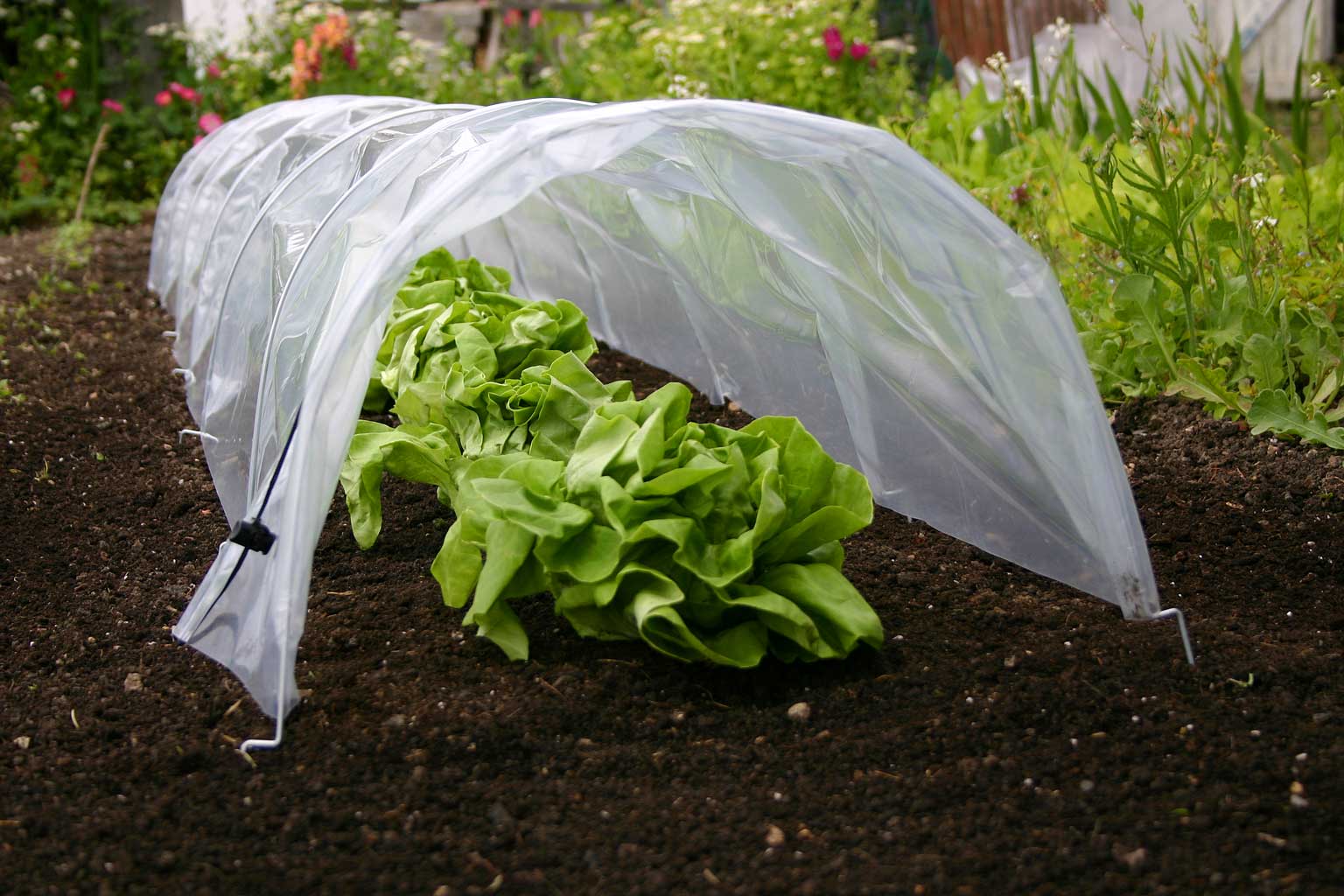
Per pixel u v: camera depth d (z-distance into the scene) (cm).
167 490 357
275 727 231
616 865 191
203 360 411
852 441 337
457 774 215
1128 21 700
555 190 395
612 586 233
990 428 272
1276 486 324
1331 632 257
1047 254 423
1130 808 201
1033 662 245
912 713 230
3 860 196
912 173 224
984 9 800
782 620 239
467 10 988
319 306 252
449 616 274
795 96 720
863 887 184
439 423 331
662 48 707
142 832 202
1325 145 568
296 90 750
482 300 396
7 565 310
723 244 325
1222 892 180
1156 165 333
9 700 247
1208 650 246
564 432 286
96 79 801
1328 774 206
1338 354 340
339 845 198
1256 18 657
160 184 782
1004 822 199
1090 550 264
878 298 268
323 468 223
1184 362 354
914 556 302
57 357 475
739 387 389
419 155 265
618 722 230
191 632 255
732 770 216
